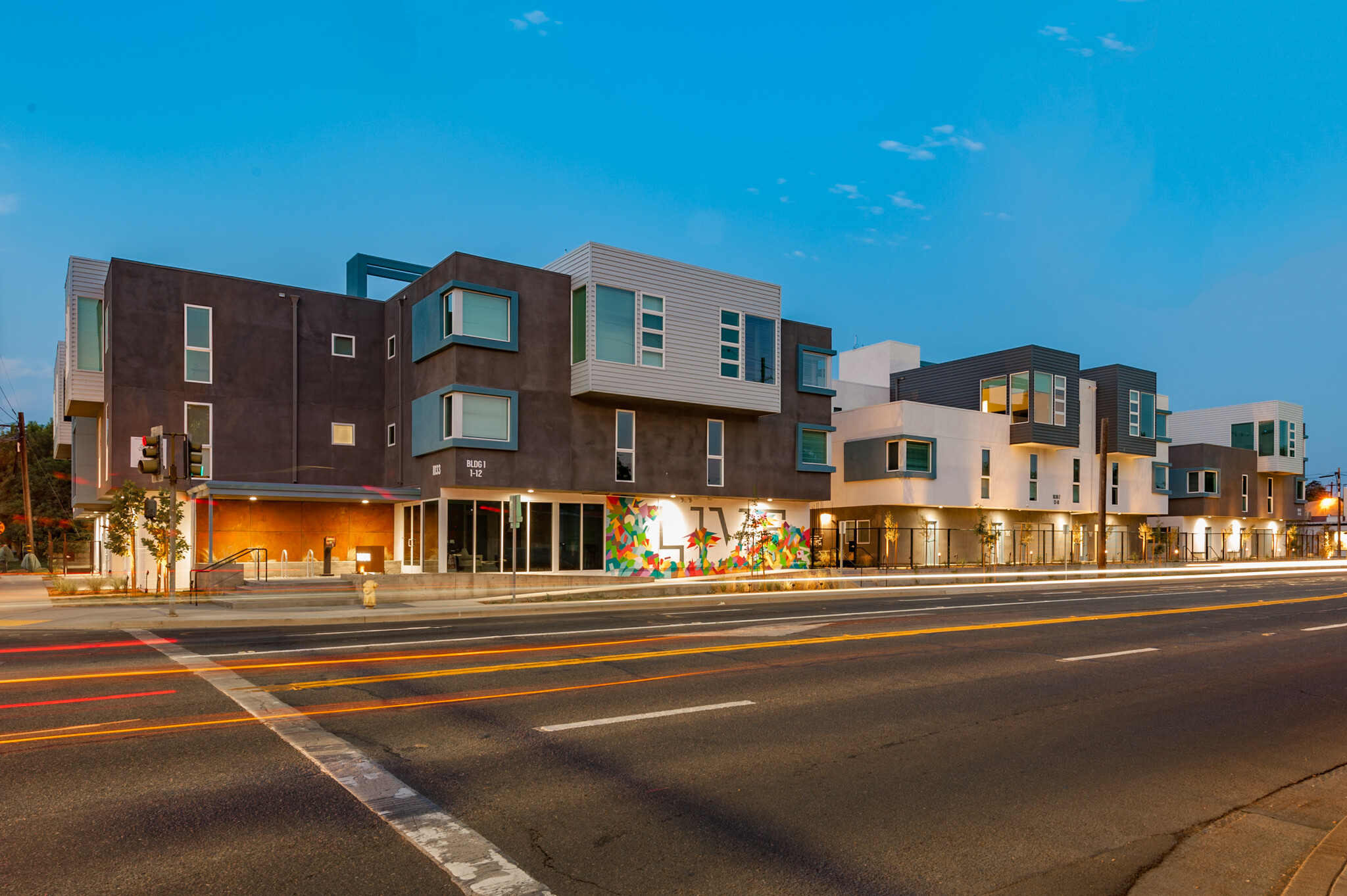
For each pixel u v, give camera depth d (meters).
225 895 4.24
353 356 28.64
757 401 29.39
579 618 18.03
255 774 6.19
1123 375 46.94
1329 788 6.47
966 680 10.31
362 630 15.69
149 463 17.52
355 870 4.55
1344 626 17.02
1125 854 5.04
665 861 4.75
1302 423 62.47
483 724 7.77
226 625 17.03
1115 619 18.05
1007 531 43.03
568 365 26.47
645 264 27.00
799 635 14.45
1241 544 58.09
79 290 25.94
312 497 24.31
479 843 4.96
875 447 39.66
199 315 25.66
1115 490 47.34
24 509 52.59
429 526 25.34
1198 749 7.45
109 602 21.94
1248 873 4.81
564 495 26.80
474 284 24.66
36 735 7.26
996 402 43.66
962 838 5.21
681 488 28.67
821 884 4.51
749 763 6.68
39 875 4.45
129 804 5.54
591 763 6.58
